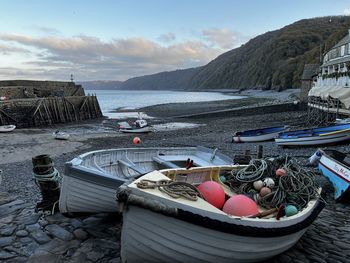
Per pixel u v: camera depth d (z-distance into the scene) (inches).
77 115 1672.0
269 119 1434.5
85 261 205.9
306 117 1365.7
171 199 166.6
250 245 178.7
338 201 331.3
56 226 255.1
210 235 167.9
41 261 205.2
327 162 374.6
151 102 3855.8
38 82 1870.1
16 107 1346.0
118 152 339.3
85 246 224.4
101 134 1093.1
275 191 219.0
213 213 165.3
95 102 1851.6
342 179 327.6
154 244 173.6
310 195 229.3
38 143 874.8
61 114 1553.9
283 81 3973.9
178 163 343.9
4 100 1360.7
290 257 215.2
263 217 193.9
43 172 274.7
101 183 242.2
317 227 265.1
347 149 617.6
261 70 5364.2
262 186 229.8
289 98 2503.7
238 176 244.2
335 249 227.0
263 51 5743.1
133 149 352.2
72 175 248.7
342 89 1080.8
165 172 225.0
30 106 1400.1
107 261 205.8
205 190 198.2
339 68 1230.3
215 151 374.9
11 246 224.5
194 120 1620.3
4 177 485.7
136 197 166.9
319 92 1236.5
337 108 1033.5
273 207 211.5
